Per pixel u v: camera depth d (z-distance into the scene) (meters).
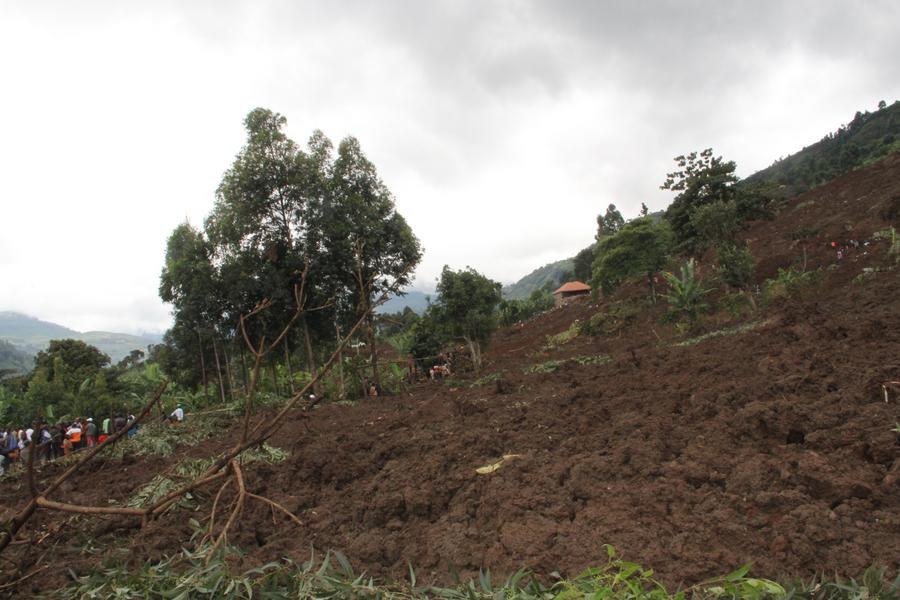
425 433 7.43
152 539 4.46
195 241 20.08
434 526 4.46
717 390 6.80
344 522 4.86
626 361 11.77
